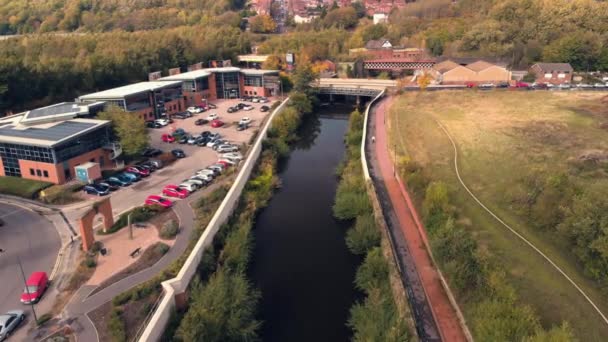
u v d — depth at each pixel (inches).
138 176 3031.5
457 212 2390.5
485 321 1450.5
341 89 6048.2
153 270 1940.2
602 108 4431.6
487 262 1787.6
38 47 5925.2
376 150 3587.6
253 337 1759.4
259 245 2433.6
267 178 3206.2
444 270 1851.6
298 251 2377.0
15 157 2984.7
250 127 4308.6
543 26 7337.6
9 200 2711.6
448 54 7455.7
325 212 2824.8
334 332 1814.7
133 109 4224.9
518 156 3132.4
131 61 5649.6
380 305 1797.5
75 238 2255.2
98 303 1738.4
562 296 1689.2
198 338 1560.0
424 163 3161.9
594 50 6348.4
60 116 3297.2
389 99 5428.2
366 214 2546.8
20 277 1916.8
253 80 5689.0
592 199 2025.1
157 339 1610.5
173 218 2423.7
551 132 3654.0
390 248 2135.8
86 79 5019.7
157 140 3922.2
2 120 3572.8
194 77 5162.4
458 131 3853.3
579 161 2920.8
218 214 2356.1
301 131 4852.4
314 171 3602.4
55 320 1651.1
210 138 3878.0
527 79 6072.8
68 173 2992.1
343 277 2153.1
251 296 1932.8
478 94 5329.7
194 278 1948.8
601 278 1732.3
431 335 1592.0
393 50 7726.4
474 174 2918.3
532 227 2182.6
